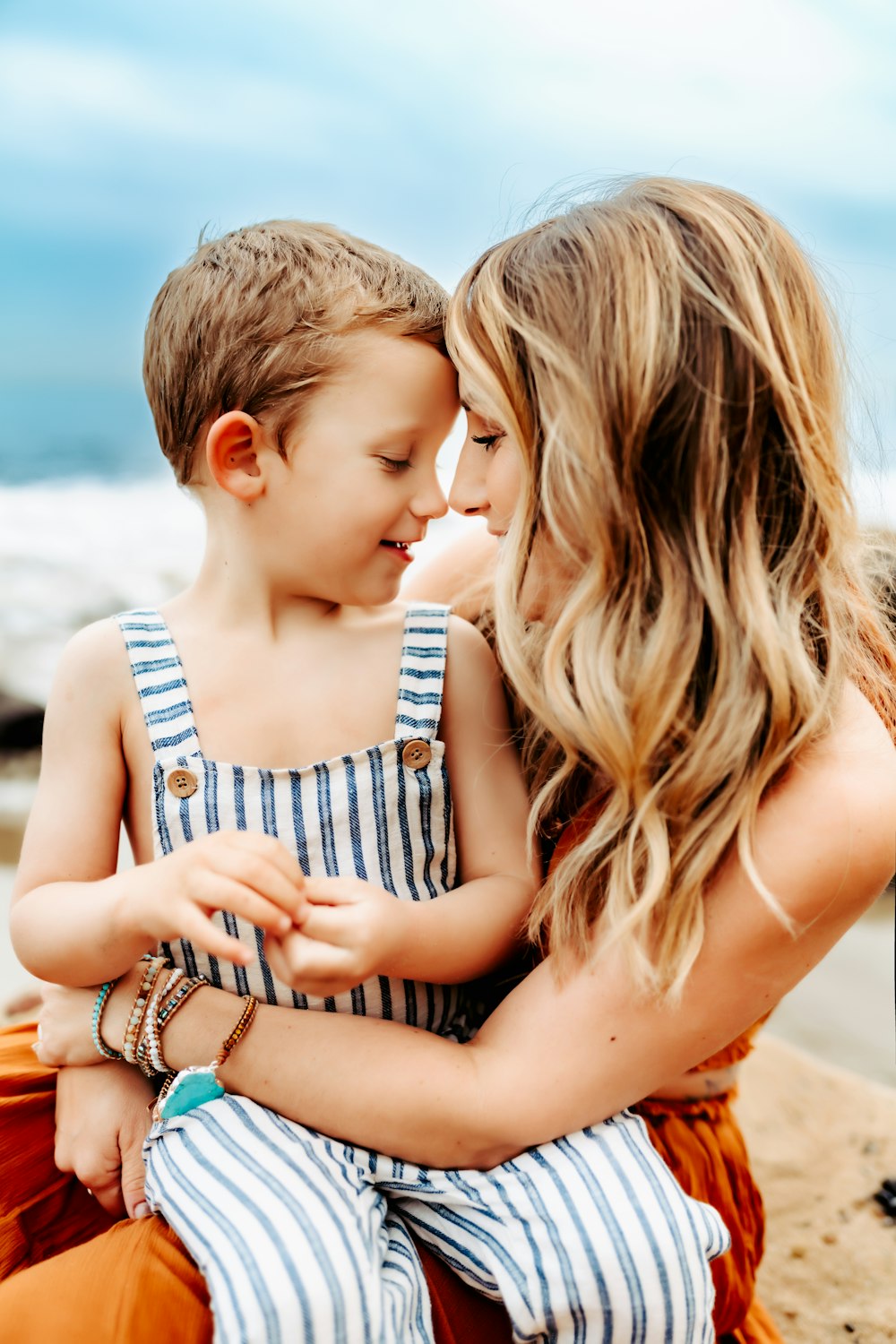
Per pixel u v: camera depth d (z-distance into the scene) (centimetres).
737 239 108
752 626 102
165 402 124
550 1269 93
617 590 106
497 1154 103
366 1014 114
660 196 113
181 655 119
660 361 103
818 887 102
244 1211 92
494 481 116
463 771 122
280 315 114
